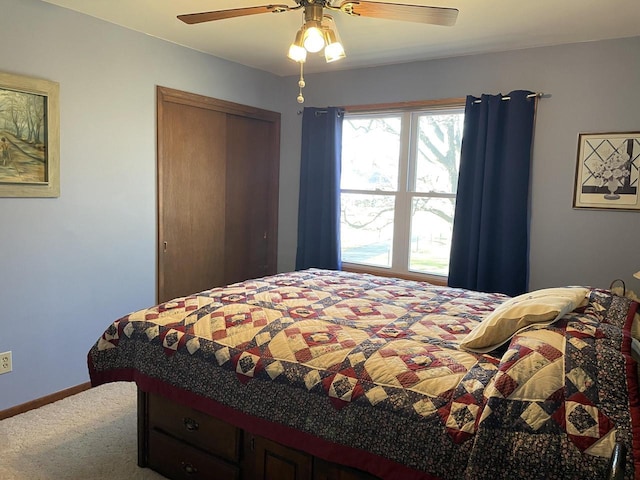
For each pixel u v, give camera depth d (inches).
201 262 149.9
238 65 154.3
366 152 162.4
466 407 56.3
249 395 71.0
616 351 56.7
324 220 162.2
